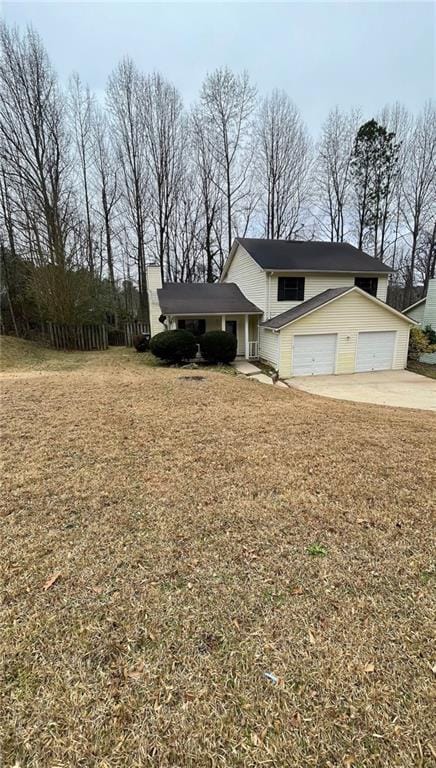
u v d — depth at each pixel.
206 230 25.03
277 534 2.88
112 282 24.05
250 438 4.96
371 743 1.47
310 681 1.73
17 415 5.69
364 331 14.26
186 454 4.39
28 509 3.19
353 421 5.98
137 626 2.03
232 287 18.06
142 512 3.17
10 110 18.17
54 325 17.70
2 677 1.73
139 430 5.18
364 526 2.99
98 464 4.08
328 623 2.05
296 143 24.28
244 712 1.59
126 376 9.96
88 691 1.67
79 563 2.54
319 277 15.77
